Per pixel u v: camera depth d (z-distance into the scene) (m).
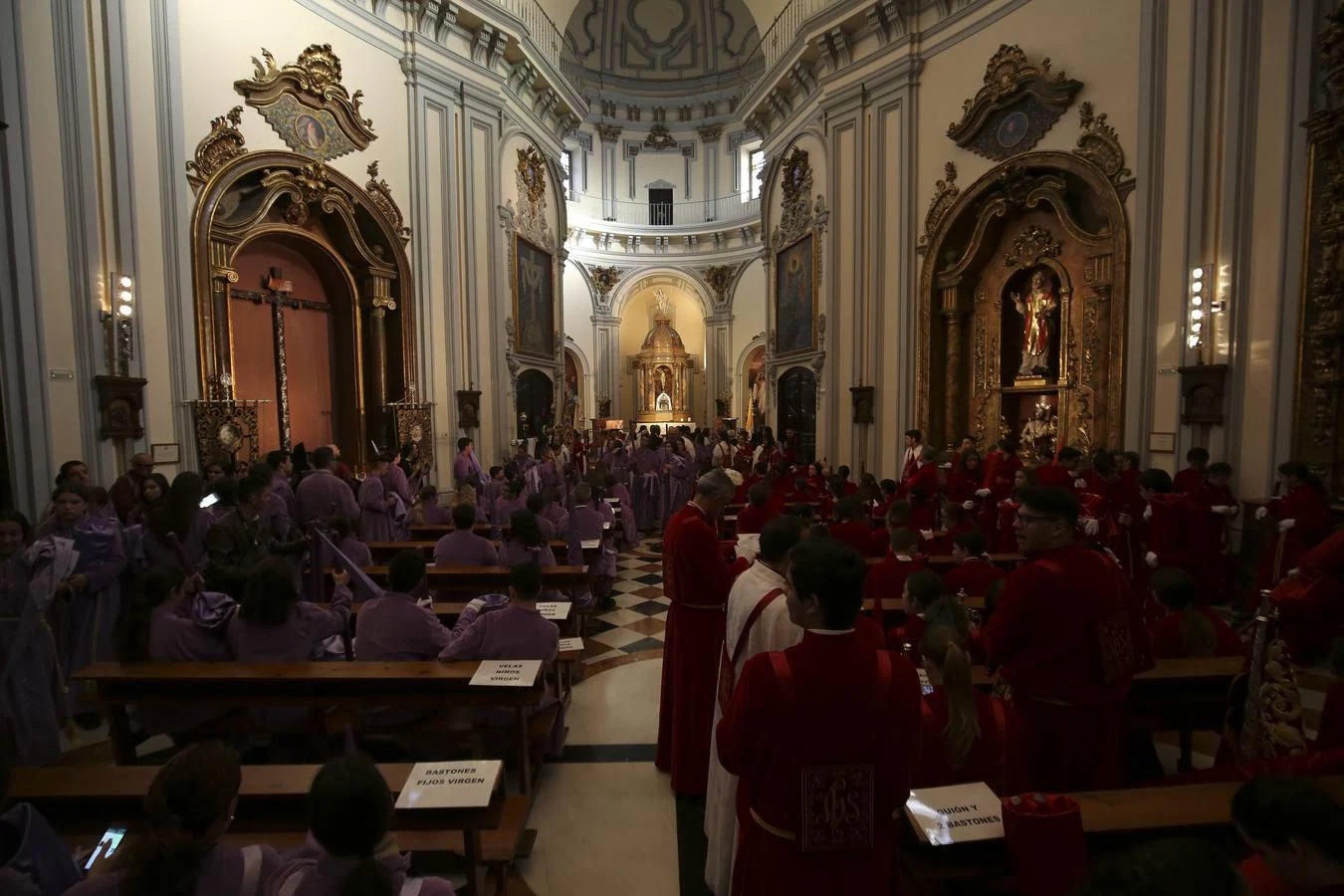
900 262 11.65
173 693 3.31
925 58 11.25
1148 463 8.25
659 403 24.95
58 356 6.94
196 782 1.52
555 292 16.67
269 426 10.55
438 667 3.34
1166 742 4.28
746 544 3.84
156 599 3.58
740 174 23.61
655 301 25.19
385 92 11.39
